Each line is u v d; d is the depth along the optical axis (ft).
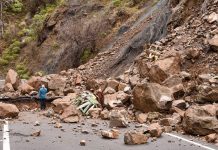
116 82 63.77
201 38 63.16
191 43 63.67
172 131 42.14
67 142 35.68
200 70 56.80
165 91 50.72
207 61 57.88
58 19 144.66
